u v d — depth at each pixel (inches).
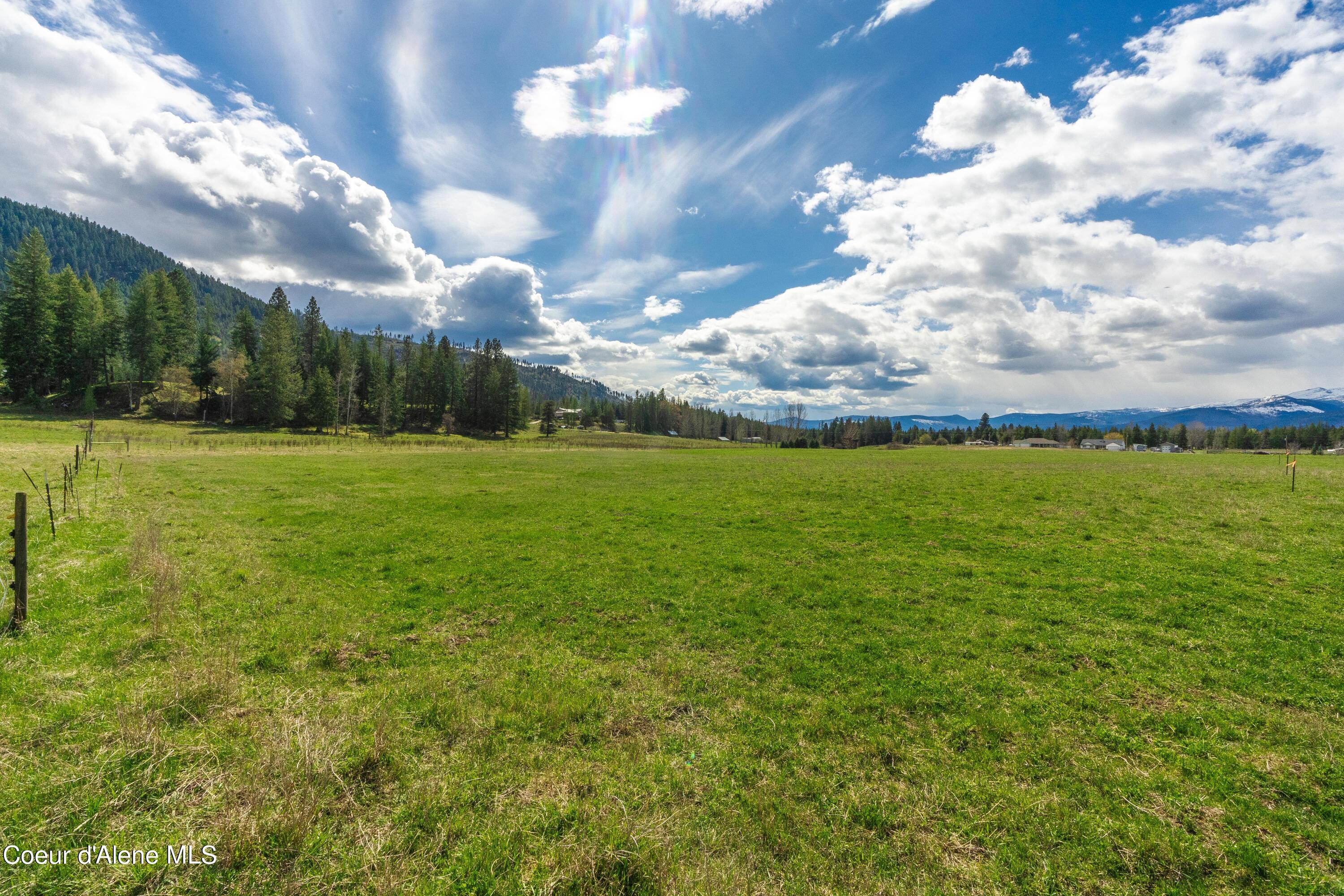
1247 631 457.7
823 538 831.1
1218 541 733.9
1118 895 211.2
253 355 4557.1
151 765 246.8
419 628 478.6
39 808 217.2
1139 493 1154.7
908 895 207.0
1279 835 241.1
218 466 1685.5
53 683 321.4
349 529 856.9
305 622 466.0
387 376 4707.2
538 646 448.5
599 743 304.8
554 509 1082.7
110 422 3287.4
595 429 7042.3
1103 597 550.0
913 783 276.5
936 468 1924.2
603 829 226.2
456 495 1246.9
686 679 389.7
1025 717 339.6
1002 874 219.9
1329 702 349.7
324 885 194.4
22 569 401.1
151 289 4197.8
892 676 396.5
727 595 578.9
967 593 574.6
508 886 199.9
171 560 583.5
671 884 199.6
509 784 260.7
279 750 255.1
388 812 235.9
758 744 307.9
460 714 323.3
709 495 1273.4
